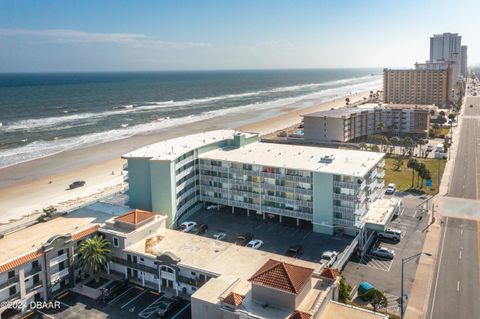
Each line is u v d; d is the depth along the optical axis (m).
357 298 73.75
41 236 79.44
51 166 168.38
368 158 105.06
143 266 78.00
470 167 160.12
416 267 84.69
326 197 94.62
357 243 90.56
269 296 57.72
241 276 68.44
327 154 109.94
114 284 79.06
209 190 110.94
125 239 79.25
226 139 121.38
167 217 96.81
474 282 78.56
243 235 94.94
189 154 106.50
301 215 99.25
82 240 80.62
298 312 53.28
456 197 125.56
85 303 73.31
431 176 147.50
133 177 99.81
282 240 93.75
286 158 106.81
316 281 62.91
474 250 91.25
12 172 161.00
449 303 72.06
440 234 99.75
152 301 73.75
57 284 76.12
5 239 78.50
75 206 110.12
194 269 71.94
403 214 112.56
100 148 198.75
